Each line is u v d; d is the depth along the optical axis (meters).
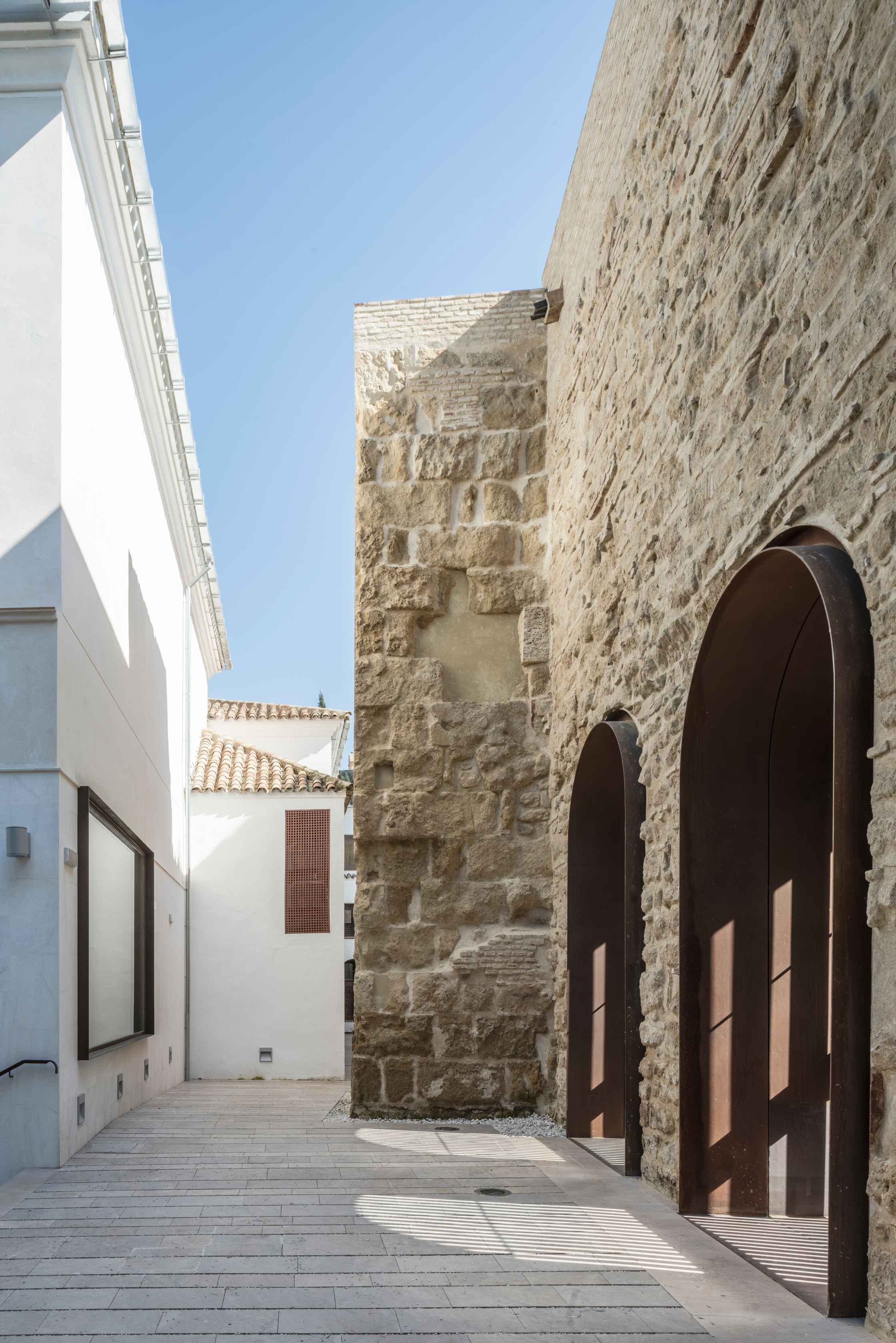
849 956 3.30
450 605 10.13
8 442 7.12
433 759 9.78
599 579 7.58
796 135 3.92
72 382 7.47
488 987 9.38
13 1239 4.60
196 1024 15.21
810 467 3.78
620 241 7.02
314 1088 13.20
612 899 8.61
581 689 8.27
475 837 9.64
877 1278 3.20
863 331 3.33
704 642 4.85
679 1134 4.99
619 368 7.00
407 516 10.20
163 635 12.87
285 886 15.59
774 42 4.13
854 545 3.43
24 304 7.27
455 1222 4.88
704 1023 5.01
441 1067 9.27
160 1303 3.68
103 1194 5.60
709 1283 3.90
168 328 10.55
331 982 15.38
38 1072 6.57
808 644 4.84
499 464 10.24
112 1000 8.73
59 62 7.41
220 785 15.84
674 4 5.64
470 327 10.46
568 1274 4.03
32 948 6.67
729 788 5.14
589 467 8.03
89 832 7.51
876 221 3.25
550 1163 6.64
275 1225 4.84
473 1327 3.43
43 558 7.03
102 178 8.34
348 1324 3.46
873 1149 3.21
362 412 10.36
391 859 9.66
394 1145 7.42
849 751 3.34
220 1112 9.64
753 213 4.39
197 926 15.45
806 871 5.12
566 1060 8.41
